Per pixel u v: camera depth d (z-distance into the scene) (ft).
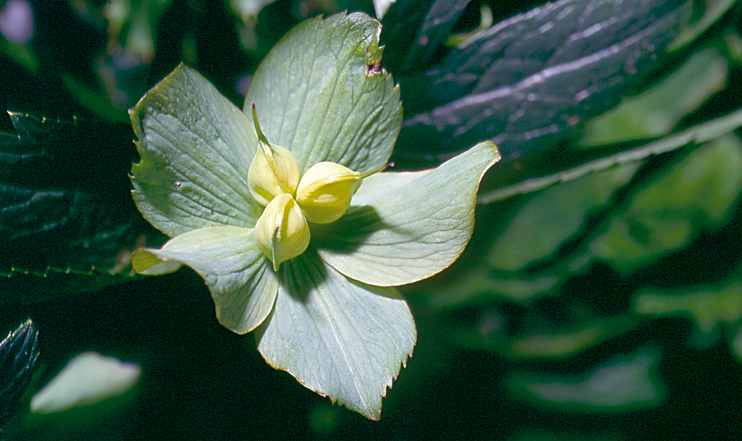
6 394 1.00
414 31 1.07
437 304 1.36
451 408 1.24
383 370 0.98
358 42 0.99
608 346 1.36
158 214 0.99
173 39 1.10
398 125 1.01
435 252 0.99
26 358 1.01
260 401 1.09
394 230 1.00
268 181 0.98
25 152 1.01
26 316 1.02
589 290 1.39
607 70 1.09
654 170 1.20
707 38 1.11
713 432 1.24
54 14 1.13
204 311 1.07
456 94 1.09
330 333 0.99
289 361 0.97
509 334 1.38
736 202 1.37
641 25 1.08
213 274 0.95
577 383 1.30
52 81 1.10
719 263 1.37
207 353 1.08
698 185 1.44
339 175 0.98
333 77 1.00
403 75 1.09
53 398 1.09
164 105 0.97
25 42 1.12
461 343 1.33
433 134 1.09
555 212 1.45
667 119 1.61
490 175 1.12
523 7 1.10
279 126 1.01
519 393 1.27
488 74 1.09
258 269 0.99
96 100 1.11
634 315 1.34
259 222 0.98
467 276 1.40
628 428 1.25
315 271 1.00
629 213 1.44
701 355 1.30
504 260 1.41
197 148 0.98
